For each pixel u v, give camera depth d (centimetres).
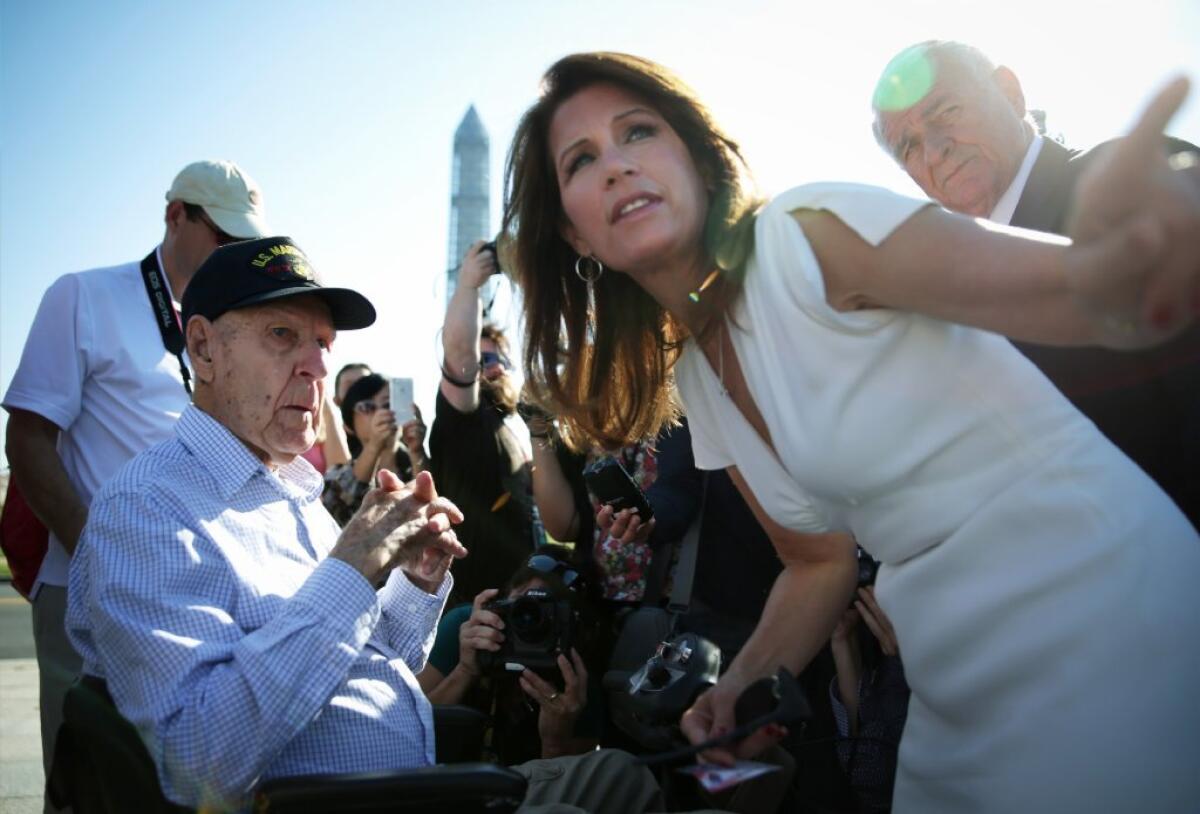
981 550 145
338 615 173
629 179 161
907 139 271
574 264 195
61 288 283
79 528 269
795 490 175
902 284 136
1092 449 144
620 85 165
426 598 220
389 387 462
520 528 367
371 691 194
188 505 186
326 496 434
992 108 259
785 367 152
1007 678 145
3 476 285
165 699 161
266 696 163
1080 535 139
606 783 209
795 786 247
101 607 171
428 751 203
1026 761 142
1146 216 101
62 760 172
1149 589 137
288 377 202
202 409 206
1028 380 146
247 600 182
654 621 264
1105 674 136
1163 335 113
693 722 170
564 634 261
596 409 202
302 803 151
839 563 192
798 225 144
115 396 285
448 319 352
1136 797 134
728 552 271
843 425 147
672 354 200
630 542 274
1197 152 192
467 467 354
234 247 205
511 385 377
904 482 149
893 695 251
